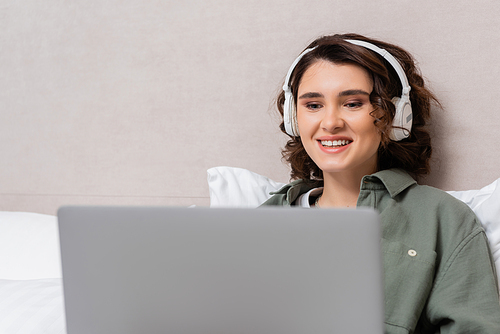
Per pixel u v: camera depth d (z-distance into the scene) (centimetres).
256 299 51
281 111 120
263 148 132
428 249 82
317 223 48
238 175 123
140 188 148
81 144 156
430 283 79
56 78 158
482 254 80
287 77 106
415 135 107
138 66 147
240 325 52
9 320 81
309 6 125
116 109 150
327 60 97
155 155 145
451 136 110
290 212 49
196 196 140
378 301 48
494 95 106
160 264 53
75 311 58
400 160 105
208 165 139
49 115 160
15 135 165
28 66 163
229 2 134
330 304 49
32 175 164
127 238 54
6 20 165
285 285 50
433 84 112
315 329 50
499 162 106
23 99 164
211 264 51
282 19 128
